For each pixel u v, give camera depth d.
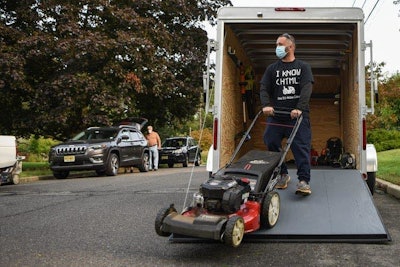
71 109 19.64
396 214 7.60
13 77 17.77
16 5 20.36
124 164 17.36
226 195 5.09
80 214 7.83
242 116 9.98
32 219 7.45
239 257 5.21
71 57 19.31
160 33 21.91
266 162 6.03
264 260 5.08
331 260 5.03
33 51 18.50
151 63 21.20
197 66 23.39
